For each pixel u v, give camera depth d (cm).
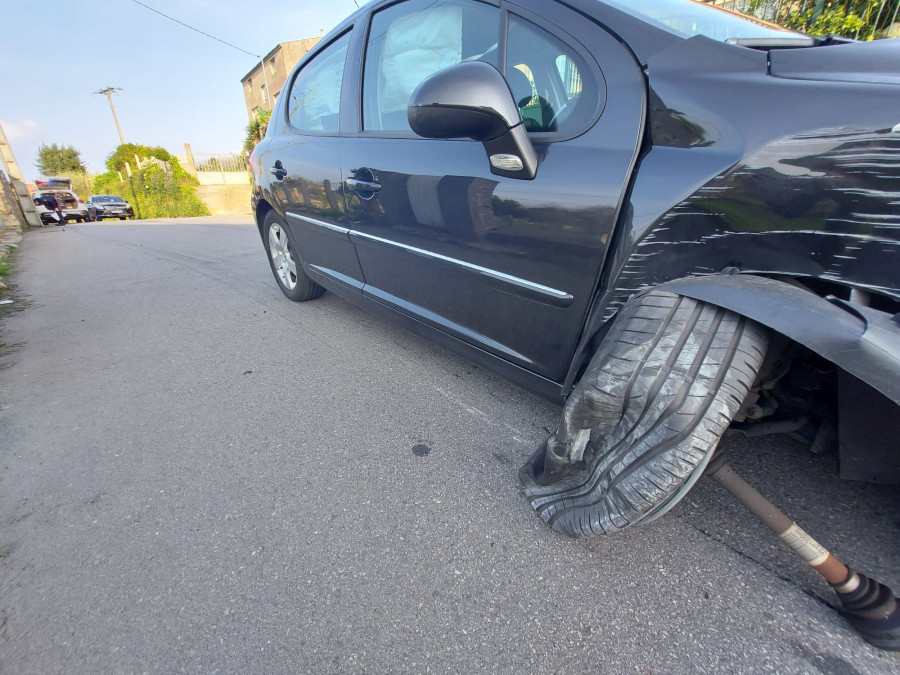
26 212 1380
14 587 135
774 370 120
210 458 190
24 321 373
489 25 169
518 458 183
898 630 104
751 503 112
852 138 94
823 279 100
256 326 335
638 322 115
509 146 145
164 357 289
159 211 2334
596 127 136
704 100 116
